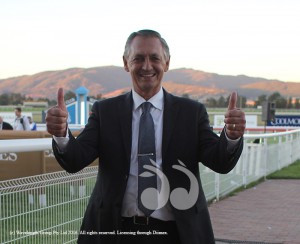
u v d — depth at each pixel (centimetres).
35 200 318
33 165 648
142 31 236
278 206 769
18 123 1345
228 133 214
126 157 229
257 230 615
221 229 618
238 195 865
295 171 1244
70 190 355
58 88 214
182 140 230
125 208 231
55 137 214
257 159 1058
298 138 1650
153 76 233
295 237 583
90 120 241
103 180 234
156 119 234
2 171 660
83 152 228
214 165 228
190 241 226
